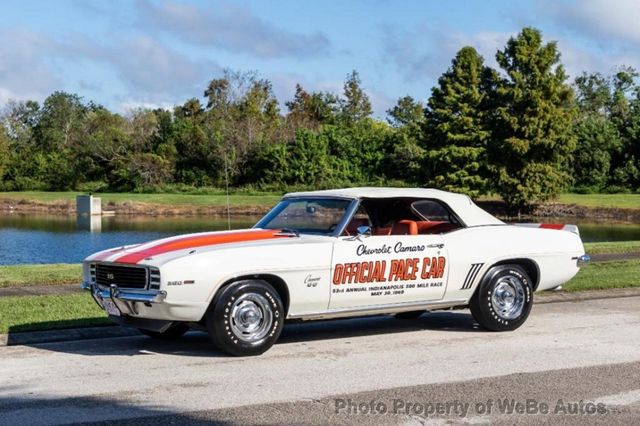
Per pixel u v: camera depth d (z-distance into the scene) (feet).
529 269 31.17
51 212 186.80
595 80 294.66
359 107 320.29
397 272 27.71
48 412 18.88
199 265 24.30
